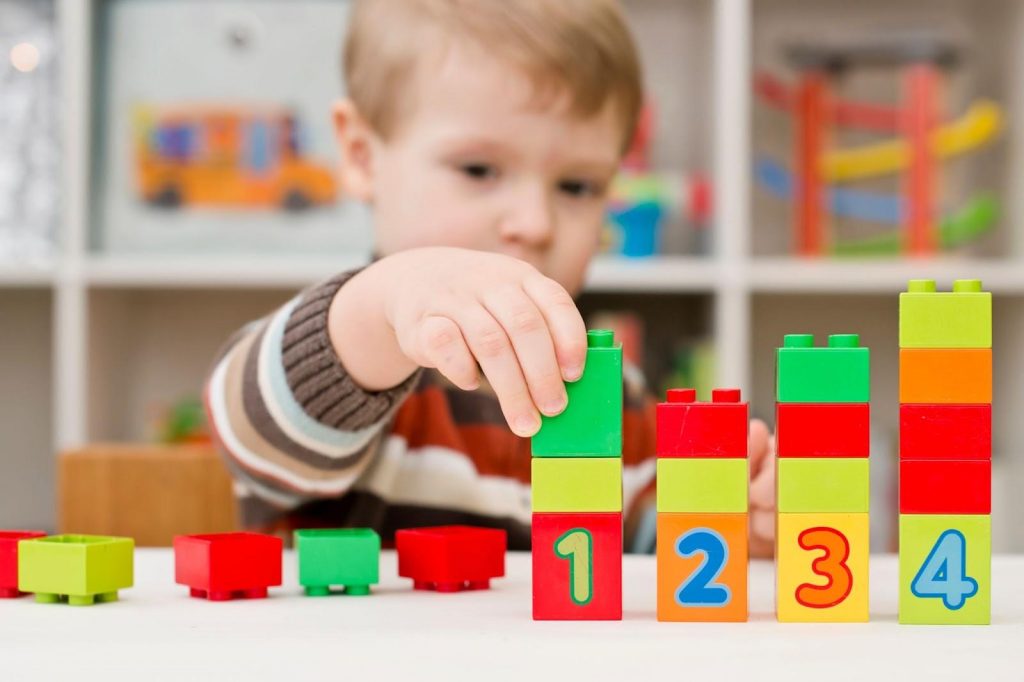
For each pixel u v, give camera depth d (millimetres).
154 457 1034
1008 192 1864
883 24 1999
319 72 1663
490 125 1078
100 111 1657
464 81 1082
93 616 463
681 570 455
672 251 1818
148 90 1656
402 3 1146
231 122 1656
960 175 1965
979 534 453
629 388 1158
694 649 393
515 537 1034
